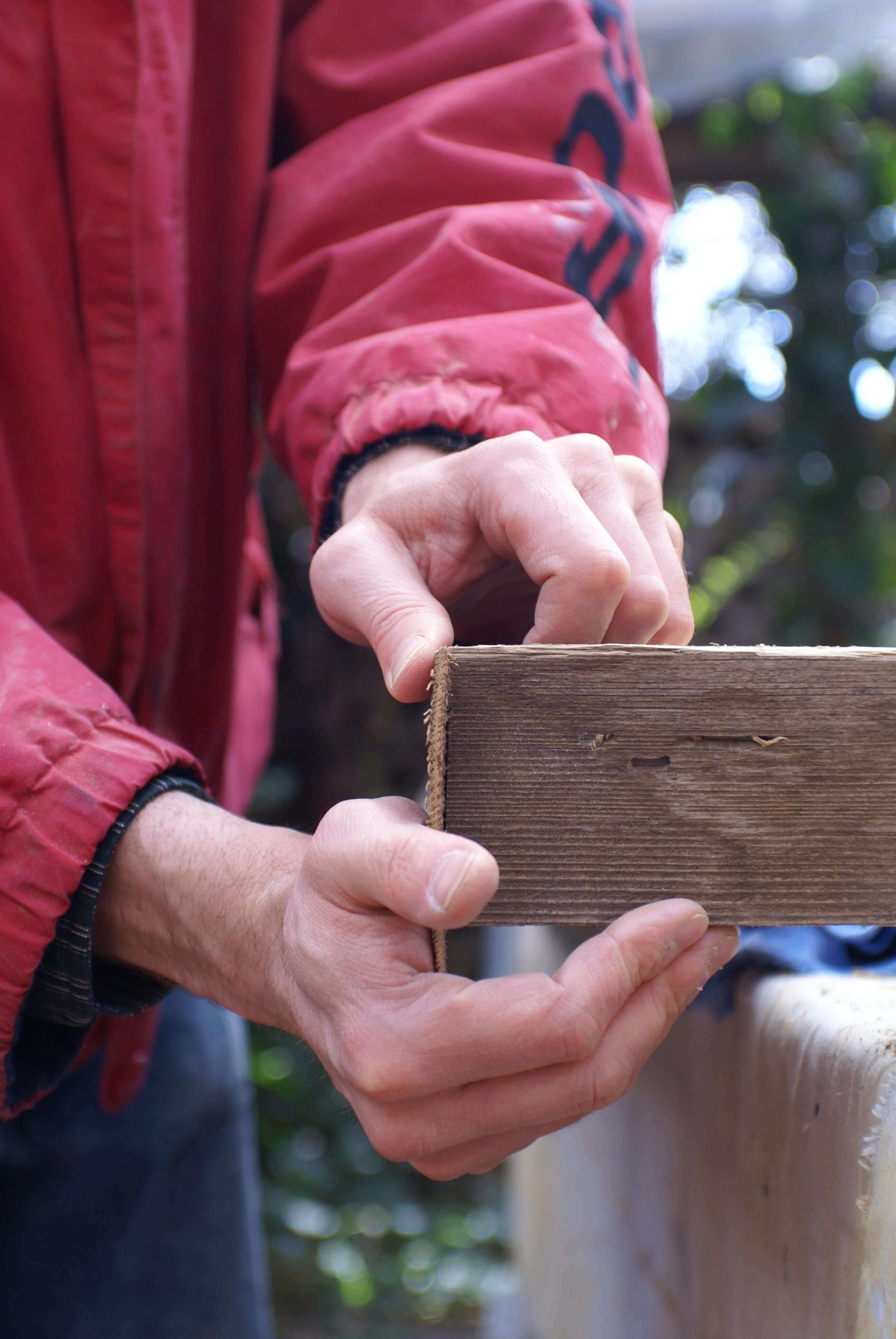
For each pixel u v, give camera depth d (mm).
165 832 626
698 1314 741
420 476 655
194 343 862
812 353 2217
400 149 790
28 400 772
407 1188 2469
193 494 872
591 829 585
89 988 633
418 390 715
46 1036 671
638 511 674
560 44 817
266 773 2568
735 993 707
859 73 2125
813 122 2145
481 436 708
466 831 584
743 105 2174
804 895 587
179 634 864
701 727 584
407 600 620
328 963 561
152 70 767
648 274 796
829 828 587
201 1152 1036
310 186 820
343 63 847
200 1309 1019
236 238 850
